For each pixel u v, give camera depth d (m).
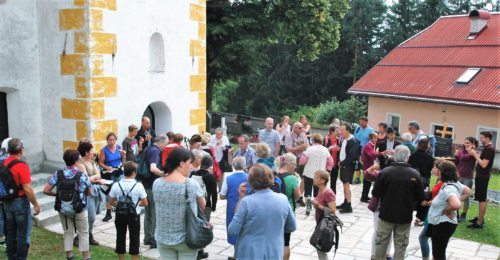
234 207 6.45
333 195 6.19
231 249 7.66
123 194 6.50
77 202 6.39
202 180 7.10
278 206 4.55
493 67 21.48
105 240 7.98
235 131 24.83
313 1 23.84
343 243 8.10
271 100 50.66
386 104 24.47
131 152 9.38
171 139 8.55
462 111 20.70
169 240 4.90
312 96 50.00
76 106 9.77
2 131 9.88
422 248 6.74
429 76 23.33
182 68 12.10
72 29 9.62
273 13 25.11
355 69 45.19
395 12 46.88
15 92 9.81
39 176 9.92
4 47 9.45
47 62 10.05
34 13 9.98
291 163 6.96
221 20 23.83
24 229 6.27
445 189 6.15
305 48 26.08
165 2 11.31
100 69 9.77
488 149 8.62
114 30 10.02
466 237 8.52
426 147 8.17
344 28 46.50
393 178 6.06
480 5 42.56
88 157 7.38
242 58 24.58
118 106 10.30
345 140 9.96
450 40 25.22
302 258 7.35
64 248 6.94
